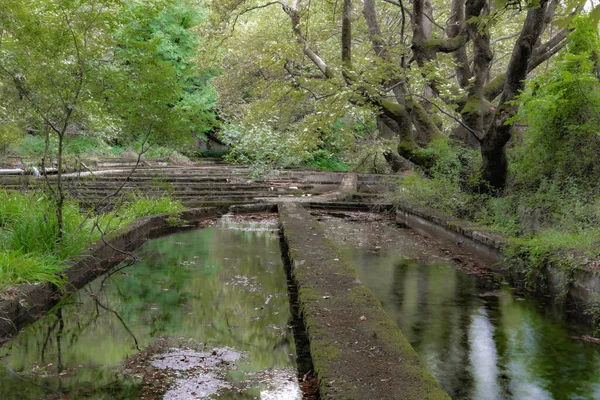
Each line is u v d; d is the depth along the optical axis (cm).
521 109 970
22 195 844
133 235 940
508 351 441
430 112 1521
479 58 1252
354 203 1512
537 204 872
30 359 425
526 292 638
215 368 406
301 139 1489
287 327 499
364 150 2327
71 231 721
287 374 394
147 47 734
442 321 521
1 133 880
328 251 735
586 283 566
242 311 552
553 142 905
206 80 2881
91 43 689
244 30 2372
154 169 1861
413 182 1427
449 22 1436
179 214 1188
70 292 625
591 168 853
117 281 680
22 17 642
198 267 760
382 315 452
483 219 1016
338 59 1995
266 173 1872
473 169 1201
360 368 343
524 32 935
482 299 605
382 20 2188
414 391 310
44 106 654
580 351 441
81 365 412
